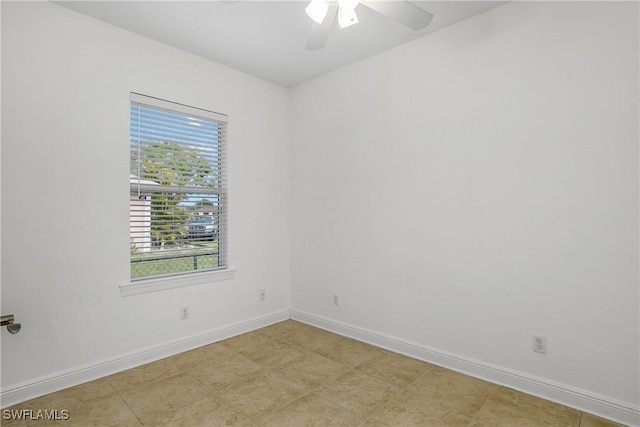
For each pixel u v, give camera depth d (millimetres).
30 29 2178
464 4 2299
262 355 2828
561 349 2107
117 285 2535
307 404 2113
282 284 3736
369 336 3078
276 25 2535
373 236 3045
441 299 2629
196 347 2977
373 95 3033
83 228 2379
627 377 1904
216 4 2275
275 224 3660
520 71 2244
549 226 2141
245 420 1953
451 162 2561
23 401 2125
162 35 2676
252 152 3443
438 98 2627
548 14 2141
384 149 2959
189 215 3008
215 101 3137
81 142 2371
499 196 2334
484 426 1891
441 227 2619
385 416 1989
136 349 2637
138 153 2678
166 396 2199
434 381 2393
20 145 2137
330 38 2740
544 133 2154
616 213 1926
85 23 2396
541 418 1958
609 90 1942
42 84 2217
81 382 2355
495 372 2357
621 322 1919
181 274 2928
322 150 3453
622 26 1907
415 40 2756
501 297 2336
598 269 1982
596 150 1982
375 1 1727
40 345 2209
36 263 2195
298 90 3693
